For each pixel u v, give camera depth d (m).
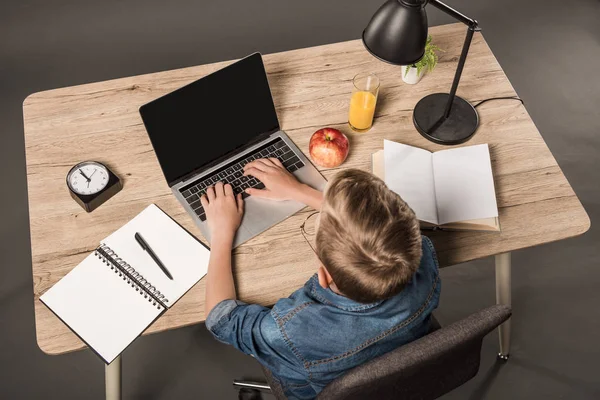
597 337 2.19
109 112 1.70
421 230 1.51
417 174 1.56
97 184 1.53
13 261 2.28
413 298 1.17
